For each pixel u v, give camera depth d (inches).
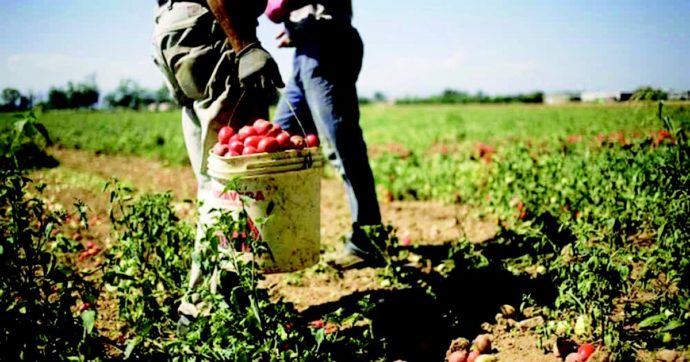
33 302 73.6
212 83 95.8
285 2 127.3
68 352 73.9
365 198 139.6
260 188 87.9
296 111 139.9
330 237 182.5
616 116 674.8
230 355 73.7
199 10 95.4
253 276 77.4
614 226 120.4
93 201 242.7
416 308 111.0
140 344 77.3
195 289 83.0
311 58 128.7
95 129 791.7
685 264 90.0
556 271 108.7
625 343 83.5
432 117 1220.5
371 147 518.6
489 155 233.5
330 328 101.8
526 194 169.2
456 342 93.6
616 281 87.4
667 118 133.9
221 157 87.6
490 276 119.3
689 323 83.7
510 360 88.8
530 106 1812.3
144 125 894.4
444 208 221.6
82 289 80.1
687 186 115.4
